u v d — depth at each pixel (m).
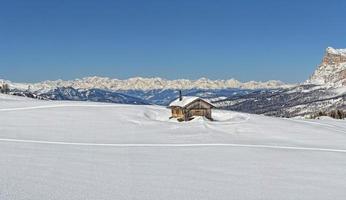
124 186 16.88
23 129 40.84
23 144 29.78
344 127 53.16
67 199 14.24
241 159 25.83
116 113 56.16
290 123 52.03
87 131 41.00
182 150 29.41
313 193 17.17
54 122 47.28
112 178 18.45
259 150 30.14
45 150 27.06
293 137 39.66
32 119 49.09
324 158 27.34
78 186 16.34
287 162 25.20
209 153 28.14
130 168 21.47
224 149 30.23
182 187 17.27
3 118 49.12
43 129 41.44
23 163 21.23
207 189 17.11
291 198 16.19
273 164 24.31
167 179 18.86
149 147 30.70
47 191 15.14
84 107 61.84
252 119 56.03
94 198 14.63
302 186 18.48
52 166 20.77
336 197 16.64
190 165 23.16
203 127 44.94
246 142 35.06
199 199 15.37
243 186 18.00
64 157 24.25
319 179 20.27
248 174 20.98
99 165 21.94
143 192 16.00
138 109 62.72
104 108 61.50
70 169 20.19
